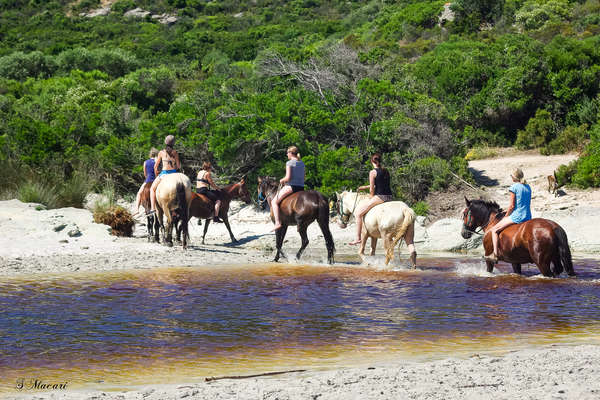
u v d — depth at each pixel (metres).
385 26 56.69
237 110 22.00
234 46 63.22
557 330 6.56
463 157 23.70
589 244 15.41
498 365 5.01
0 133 24.69
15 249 13.25
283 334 6.42
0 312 7.48
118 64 50.03
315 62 25.70
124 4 98.56
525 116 29.06
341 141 22.00
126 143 23.33
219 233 18.44
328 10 96.00
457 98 29.95
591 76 27.33
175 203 14.12
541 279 10.21
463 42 37.91
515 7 51.31
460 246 16.11
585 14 48.72
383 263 12.66
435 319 7.15
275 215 13.06
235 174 22.03
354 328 6.69
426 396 4.18
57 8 100.00
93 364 5.34
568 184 21.09
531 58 28.97
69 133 24.30
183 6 99.75
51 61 49.53
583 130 25.78
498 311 7.62
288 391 4.36
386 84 23.41
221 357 5.57
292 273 11.11
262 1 101.94
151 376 5.00
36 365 5.32
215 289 9.24
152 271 11.23
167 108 37.22
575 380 4.50
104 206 17.44
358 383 4.54
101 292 8.91
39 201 17.58
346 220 13.26
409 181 20.89
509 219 10.59
